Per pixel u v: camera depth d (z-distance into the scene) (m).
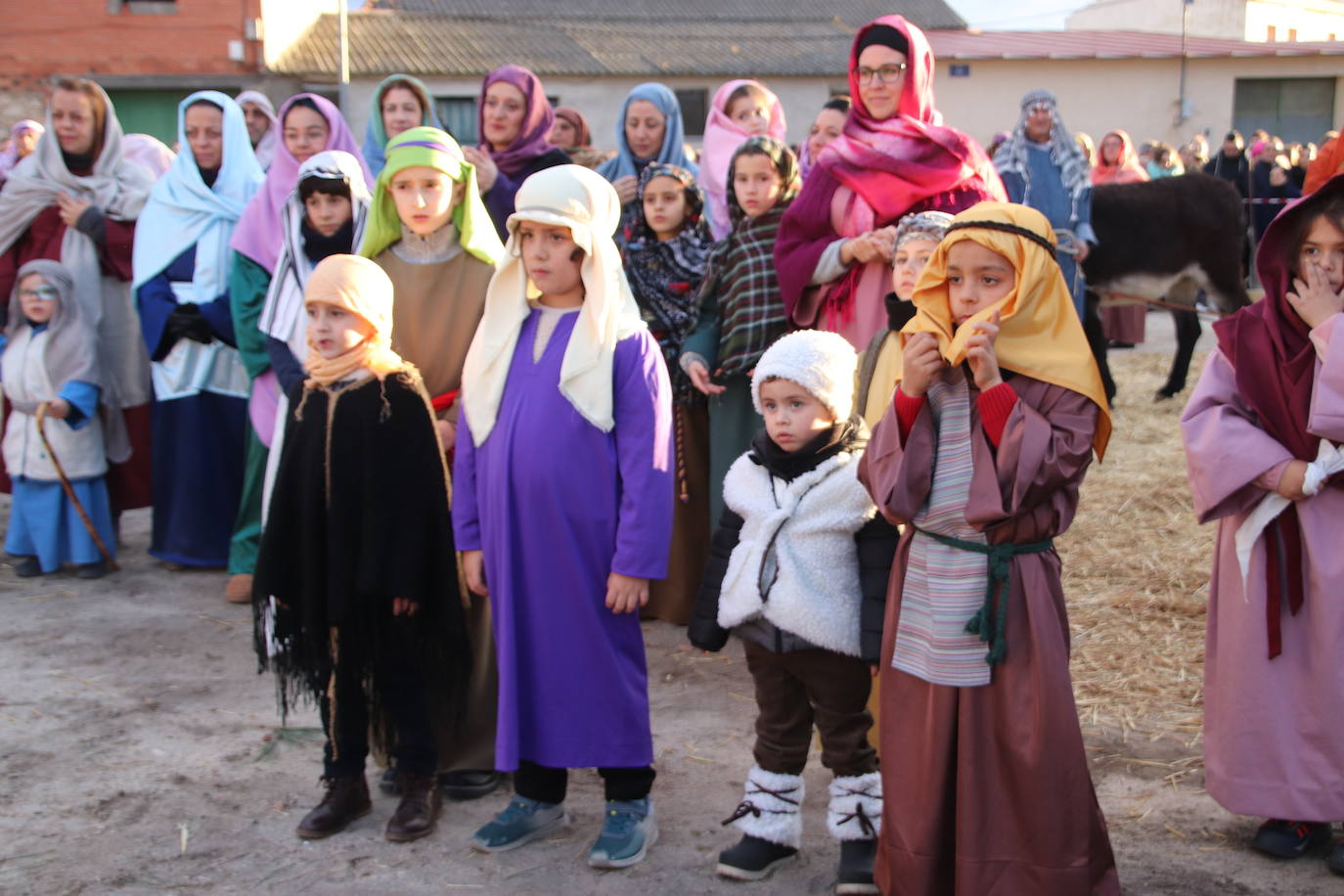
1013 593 2.87
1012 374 2.92
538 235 3.38
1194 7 39.59
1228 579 3.45
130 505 6.56
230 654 5.14
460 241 4.11
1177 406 9.13
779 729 3.35
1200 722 4.28
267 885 3.37
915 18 29.61
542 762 3.40
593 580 3.39
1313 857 3.42
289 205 4.79
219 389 6.09
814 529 3.21
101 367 6.23
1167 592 5.52
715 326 5.21
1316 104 24.09
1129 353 11.70
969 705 2.86
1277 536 3.36
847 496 3.20
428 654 3.52
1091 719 4.34
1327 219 3.24
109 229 6.30
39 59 20.58
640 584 3.40
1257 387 3.39
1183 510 6.67
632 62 23.81
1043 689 2.81
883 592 3.17
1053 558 2.95
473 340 3.69
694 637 3.38
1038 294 2.90
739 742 4.25
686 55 24.41
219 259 6.00
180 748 4.24
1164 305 9.09
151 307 5.96
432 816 3.67
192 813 3.78
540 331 3.51
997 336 2.85
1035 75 23.72
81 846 3.59
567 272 3.43
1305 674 3.33
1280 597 3.36
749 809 3.39
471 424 3.53
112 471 6.51
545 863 3.47
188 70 21.00
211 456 6.12
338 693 3.52
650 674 4.89
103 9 20.56
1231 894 3.25
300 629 3.51
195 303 5.99
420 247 4.10
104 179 6.39
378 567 3.41
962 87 23.72
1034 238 2.86
